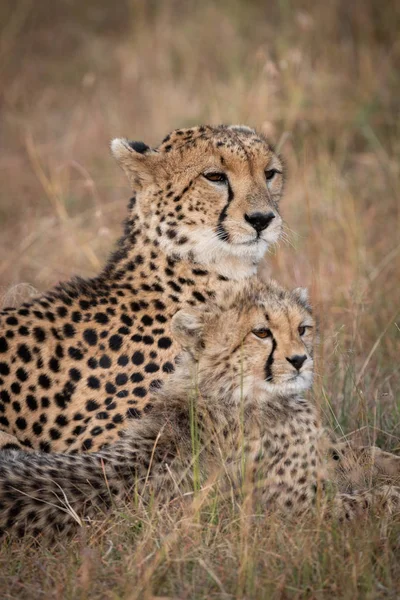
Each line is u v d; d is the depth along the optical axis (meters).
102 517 8.38
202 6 24.16
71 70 23.53
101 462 8.62
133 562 7.79
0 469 8.37
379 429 10.27
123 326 9.91
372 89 19.19
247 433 9.05
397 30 21.12
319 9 21.69
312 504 9.02
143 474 8.68
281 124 18.48
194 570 7.70
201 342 9.16
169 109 20.30
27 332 9.74
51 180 18.47
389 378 11.67
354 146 18.64
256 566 7.65
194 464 8.48
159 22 23.83
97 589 7.55
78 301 10.03
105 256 15.02
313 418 9.49
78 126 20.72
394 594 7.36
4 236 16.84
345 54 20.64
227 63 21.67
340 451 9.95
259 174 10.78
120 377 9.77
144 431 8.97
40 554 8.10
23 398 9.55
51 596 7.43
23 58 24.05
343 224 15.02
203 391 9.16
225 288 9.85
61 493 8.34
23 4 25.69
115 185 18.14
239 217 10.48
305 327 9.52
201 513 8.48
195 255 10.45
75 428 9.63
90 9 26.05
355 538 8.08
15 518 8.16
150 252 10.39
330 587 7.50
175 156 10.56
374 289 13.95
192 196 10.44
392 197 16.83
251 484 8.48
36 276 14.84
